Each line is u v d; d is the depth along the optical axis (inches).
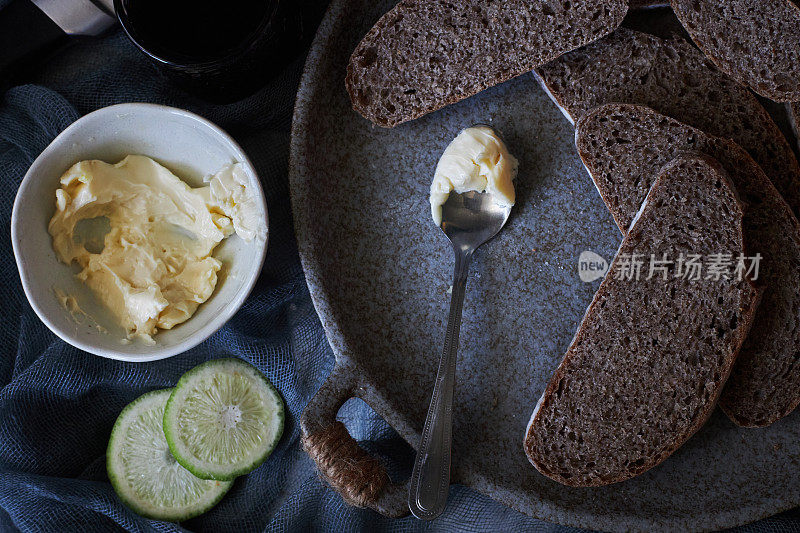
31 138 19.3
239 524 19.6
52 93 18.9
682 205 17.5
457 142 18.0
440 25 18.0
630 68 18.2
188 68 17.5
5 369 19.6
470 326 18.4
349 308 18.5
